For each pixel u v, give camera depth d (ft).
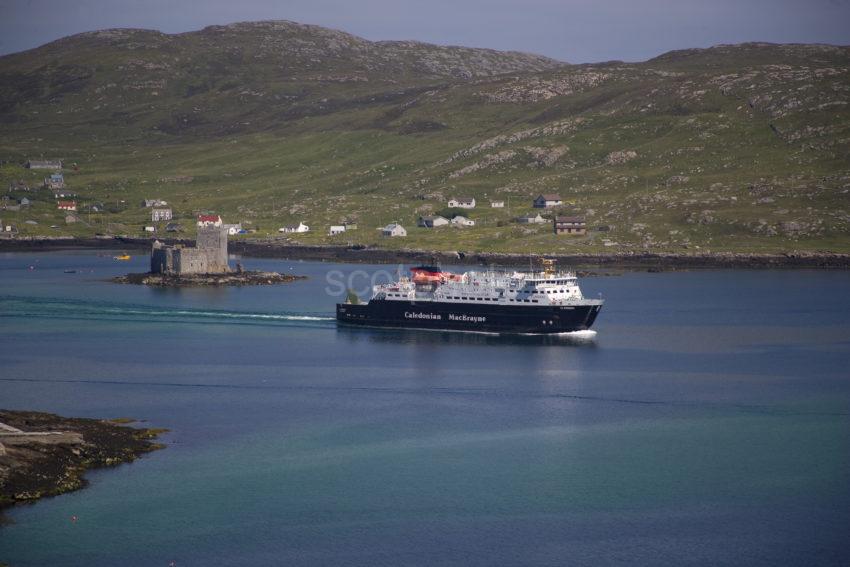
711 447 483.10
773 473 445.37
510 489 425.28
